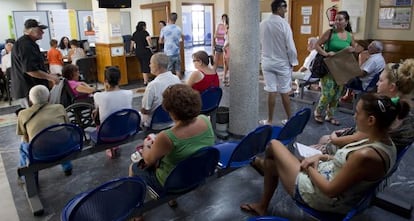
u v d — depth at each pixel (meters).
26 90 3.70
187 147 1.91
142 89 6.96
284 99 4.01
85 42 7.91
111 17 6.98
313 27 7.12
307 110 2.56
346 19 3.96
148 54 7.28
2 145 3.92
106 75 3.02
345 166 1.55
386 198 2.45
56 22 10.52
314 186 1.75
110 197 1.52
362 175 1.51
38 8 11.83
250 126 3.82
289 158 2.01
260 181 2.86
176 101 1.84
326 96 4.12
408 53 5.78
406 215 2.36
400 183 2.79
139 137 3.11
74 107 3.24
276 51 3.80
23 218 2.44
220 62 8.94
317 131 4.03
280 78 3.90
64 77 3.73
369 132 1.55
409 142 1.87
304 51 7.42
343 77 3.94
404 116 1.73
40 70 3.67
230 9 3.58
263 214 2.36
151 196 1.98
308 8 7.13
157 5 9.65
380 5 6.00
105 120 2.71
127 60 7.80
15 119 4.98
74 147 2.61
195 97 1.88
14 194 2.78
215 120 3.88
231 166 2.32
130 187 1.61
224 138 3.83
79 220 1.45
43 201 2.65
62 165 3.06
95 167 3.22
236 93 3.74
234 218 2.37
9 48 6.05
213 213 2.43
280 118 4.59
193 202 2.57
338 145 2.26
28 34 3.55
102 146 2.84
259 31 3.63
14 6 11.51
